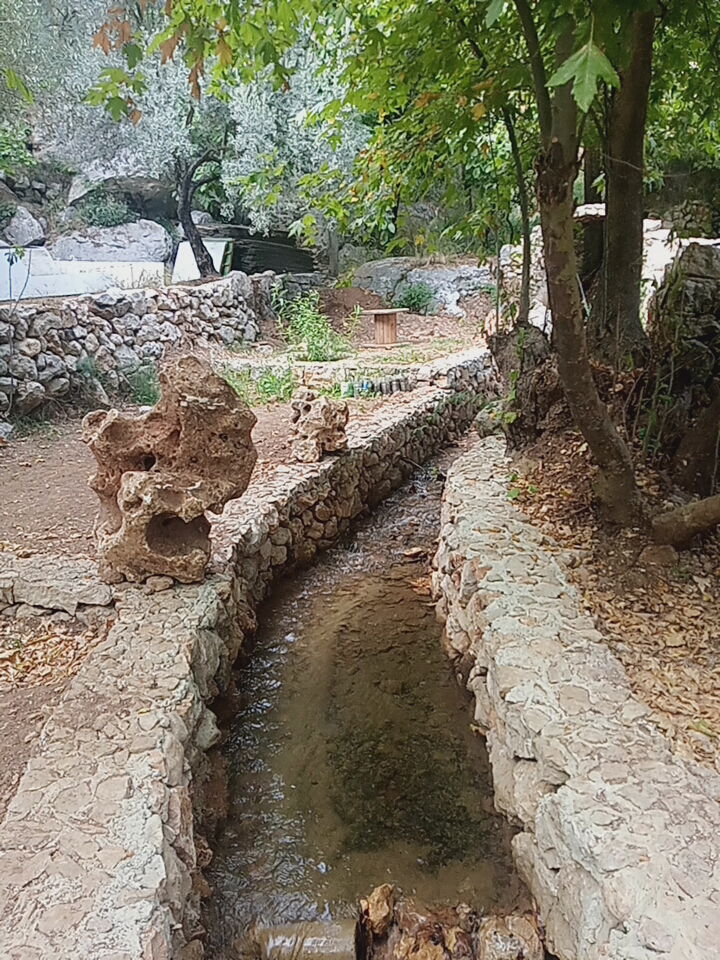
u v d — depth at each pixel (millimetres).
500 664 2746
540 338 4965
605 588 3303
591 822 1992
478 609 3342
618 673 2678
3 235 12141
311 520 5348
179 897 2045
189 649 3010
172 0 3008
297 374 8727
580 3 2453
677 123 5773
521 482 4500
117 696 2703
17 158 11422
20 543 4297
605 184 4766
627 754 2256
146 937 1740
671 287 4367
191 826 2352
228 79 3986
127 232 12906
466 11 3799
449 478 4828
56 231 12805
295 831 2830
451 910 2465
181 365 3611
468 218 6199
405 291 12914
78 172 11953
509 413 4984
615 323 4711
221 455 3600
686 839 1920
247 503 4789
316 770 3170
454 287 12977
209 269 11828
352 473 5996
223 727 3418
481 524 3945
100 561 3598
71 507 4996
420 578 5055
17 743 2611
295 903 2512
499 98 4129
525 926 2279
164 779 2307
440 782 3072
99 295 8523
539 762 2334
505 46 4027
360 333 11703
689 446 4035
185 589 3578
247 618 4074
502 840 2732
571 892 2018
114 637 3105
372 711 3555
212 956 2332
